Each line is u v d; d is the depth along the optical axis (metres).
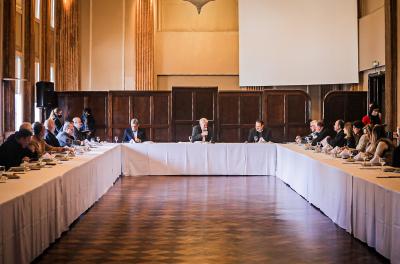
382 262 5.29
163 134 15.04
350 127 9.90
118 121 14.93
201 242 6.06
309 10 17.23
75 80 16.05
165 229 6.70
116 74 17.09
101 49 17.03
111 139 14.87
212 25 19.59
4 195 4.62
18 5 11.94
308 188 8.67
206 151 12.09
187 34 19.36
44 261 5.28
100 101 14.85
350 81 16.80
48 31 13.63
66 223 6.41
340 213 6.77
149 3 17.69
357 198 6.14
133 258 5.40
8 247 4.35
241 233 6.51
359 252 5.66
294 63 17.44
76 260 5.32
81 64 16.91
